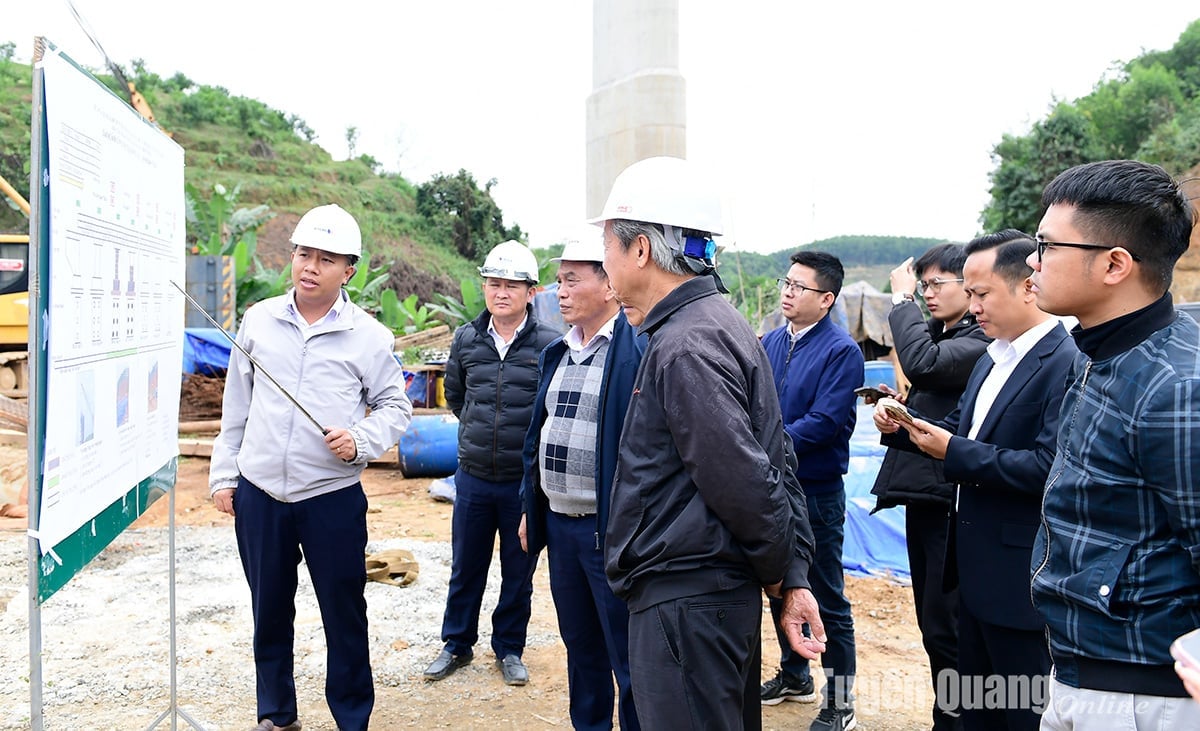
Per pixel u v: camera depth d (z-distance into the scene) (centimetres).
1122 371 164
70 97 198
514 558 399
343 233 315
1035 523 233
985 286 253
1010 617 235
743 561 202
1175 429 152
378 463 927
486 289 402
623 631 286
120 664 405
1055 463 182
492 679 398
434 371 1039
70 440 204
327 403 316
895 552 581
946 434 248
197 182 4219
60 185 193
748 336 213
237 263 1302
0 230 3203
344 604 322
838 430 344
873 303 1183
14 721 343
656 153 987
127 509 249
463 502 400
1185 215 165
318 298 320
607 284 295
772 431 207
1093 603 164
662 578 203
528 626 473
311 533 315
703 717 200
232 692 378
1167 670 158
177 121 4969
